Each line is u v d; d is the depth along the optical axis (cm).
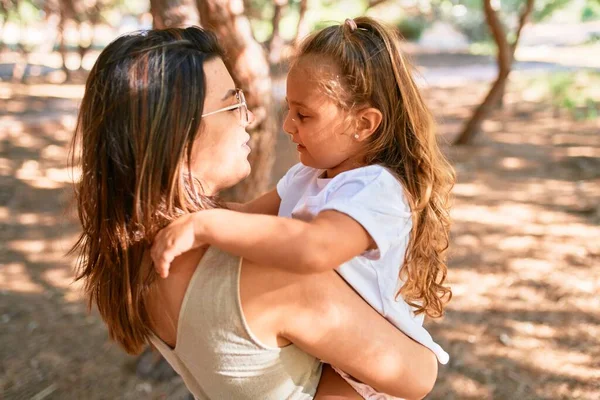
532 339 469
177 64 123
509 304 521
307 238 122
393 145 145
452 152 1035
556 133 1166
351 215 128
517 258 611
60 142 1118
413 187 142
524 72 1905
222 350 126
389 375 135
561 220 717
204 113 128
